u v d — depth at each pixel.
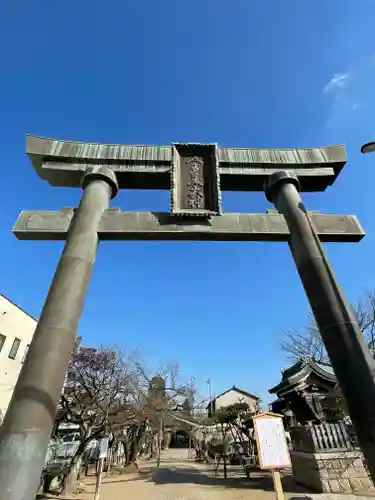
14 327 24.16
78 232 6.41
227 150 8.12
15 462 4.11
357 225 7.23
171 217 6.99
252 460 23.00
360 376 5.08
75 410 21.34
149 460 35.94
